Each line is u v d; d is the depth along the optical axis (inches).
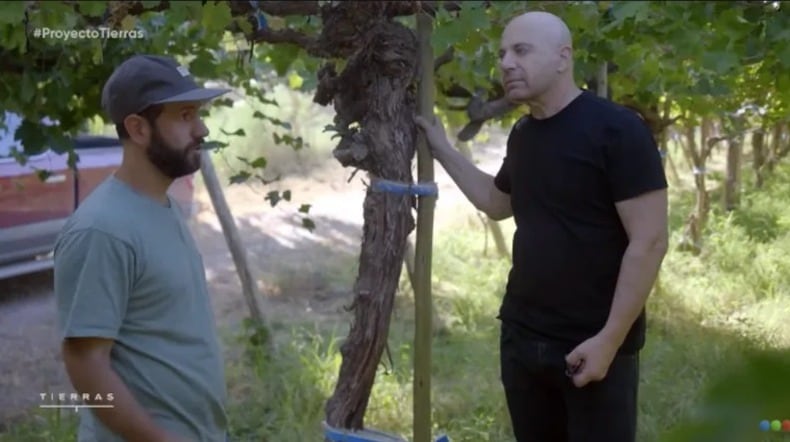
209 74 151.7
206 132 77.2
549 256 96.2
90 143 278.7
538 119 96.9
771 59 129.0
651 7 132.3
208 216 387.5
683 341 202.5
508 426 171.6
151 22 146.0
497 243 303.7
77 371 69.9
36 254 254.8
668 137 306.5
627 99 206.8
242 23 119.0
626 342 98.4
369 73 102.1
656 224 91.4
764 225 298.5
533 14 94.7
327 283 293.3
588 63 149.4
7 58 140.4
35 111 147.1
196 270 78.4
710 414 18.2
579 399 99.0
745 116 251.0
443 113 219.8
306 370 193.3
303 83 193.9
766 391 18.0
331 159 470.0
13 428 169.6
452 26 103.3
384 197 100.4
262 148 456.4
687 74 161.5
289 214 391.5
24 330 231.6
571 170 93.5
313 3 117.0
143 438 71.0
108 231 70.2
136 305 72.9
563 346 98.1
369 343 102.3
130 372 73.1
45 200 253.4
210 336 79.3
